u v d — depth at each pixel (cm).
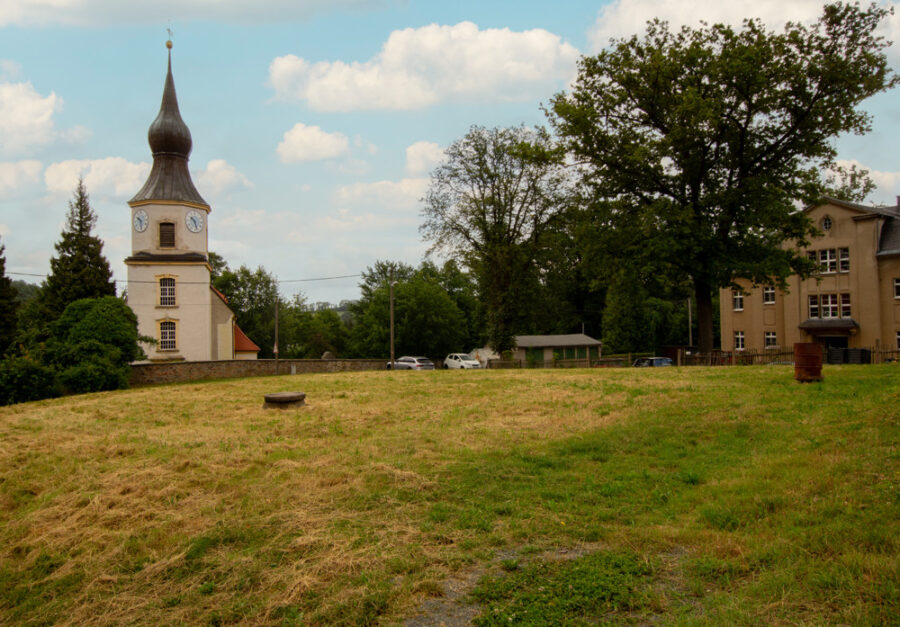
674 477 809
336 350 8300
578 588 490
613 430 1118
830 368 1859
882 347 3981
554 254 4762
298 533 659
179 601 525
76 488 891
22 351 2773
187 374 3844
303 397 1711
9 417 1744
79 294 4381
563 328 7606
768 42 2867
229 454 1058
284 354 7644
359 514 710
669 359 4278
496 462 927
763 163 3080
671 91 3005
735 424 1084
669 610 454
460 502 748
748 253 3061
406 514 707
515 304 4841
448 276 7650
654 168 3175
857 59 2791
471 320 7569
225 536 661
